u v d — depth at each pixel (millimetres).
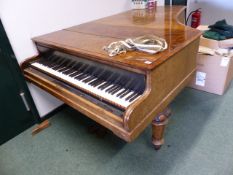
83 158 1552
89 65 1231
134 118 923
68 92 1245
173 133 1650
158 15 1917
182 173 1340
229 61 1857
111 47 1140
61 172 1465
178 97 2068
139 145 1590
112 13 2307
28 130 1896
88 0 1983
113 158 1518
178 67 1196
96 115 1078
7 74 1606
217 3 2979
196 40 1312
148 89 975
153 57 1006
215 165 1359
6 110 1701
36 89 1831
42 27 1705
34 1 1598
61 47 1324
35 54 1721
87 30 1663
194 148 1502
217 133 1601
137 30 1488
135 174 1378
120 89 1098
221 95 2031
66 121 1963
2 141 1764
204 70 2010
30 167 1530
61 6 1779
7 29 1520
